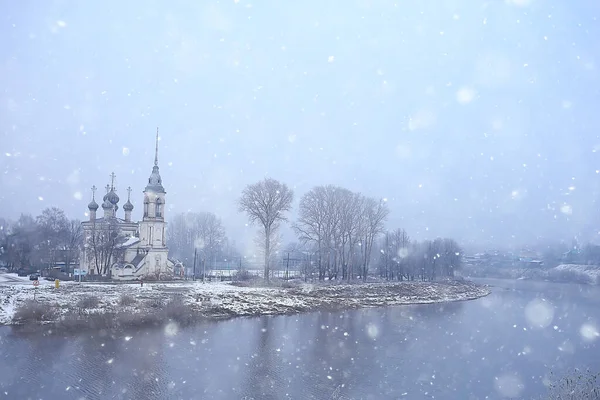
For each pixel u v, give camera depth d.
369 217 76.88
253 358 29.75
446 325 43.66
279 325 42.44
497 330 40.81
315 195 76.00
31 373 25.34
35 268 81.19
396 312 53.62
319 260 76.56
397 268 84.44
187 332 37.50
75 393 22.48
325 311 53.00
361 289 66.69
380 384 25.08
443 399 22.84
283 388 24.14
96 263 73.00
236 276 75.44
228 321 43.78
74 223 88.38
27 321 36.78
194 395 22.72
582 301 62.84
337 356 30.84
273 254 77.62
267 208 69.88
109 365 27.17
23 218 84.81
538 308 55.75
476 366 28.69
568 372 27.22
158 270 75.25
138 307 42.56
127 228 86.12
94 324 36.72
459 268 94.12
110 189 85.06
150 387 23.61
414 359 30.27
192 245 111.69
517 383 25.09
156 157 79.00
